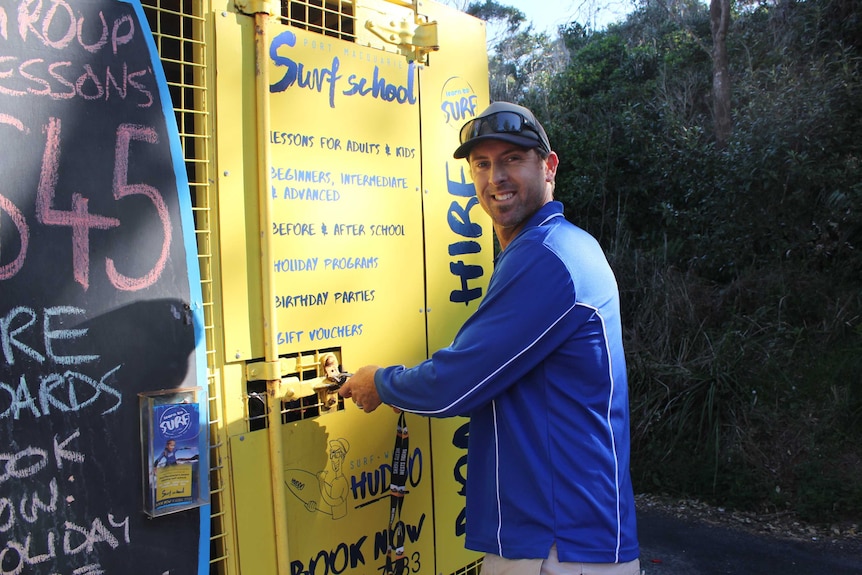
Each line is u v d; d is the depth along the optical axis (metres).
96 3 1.46
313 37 1.90
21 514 1.34
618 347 1.75
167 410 1.53
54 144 1.40
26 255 1.36
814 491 4.75
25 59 1.36
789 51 8.19
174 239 1.57
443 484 2.32
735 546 4.43
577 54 11.62
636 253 7.40
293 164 1.85
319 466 1.93
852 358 5.63
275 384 1.77
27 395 1.35
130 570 1.49
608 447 1.68
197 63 1.67
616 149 8.77
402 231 2.17
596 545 1.62
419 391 1.69
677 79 9.36
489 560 1.72
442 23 2.32
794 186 6.68
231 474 1.71
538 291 1.62
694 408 5.57
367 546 2.08
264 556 1.77
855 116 6.82
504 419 1.69
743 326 6.25
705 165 7.55
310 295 1.89
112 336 1.47
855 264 6.40
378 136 2.08
